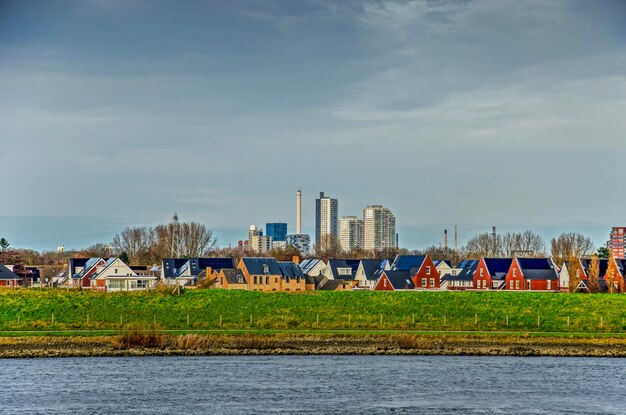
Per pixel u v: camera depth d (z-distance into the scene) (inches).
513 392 4522.6
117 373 4884.4
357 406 4185.5
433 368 5142.7
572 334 6195.9
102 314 6811.0
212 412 4035.4
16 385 4559.5
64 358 5344.5
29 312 6766.7
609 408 4202.8
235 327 6486.2
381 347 5762.8
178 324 6574.8
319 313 6988.2
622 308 7140.8
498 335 6122.1
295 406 4175.7
